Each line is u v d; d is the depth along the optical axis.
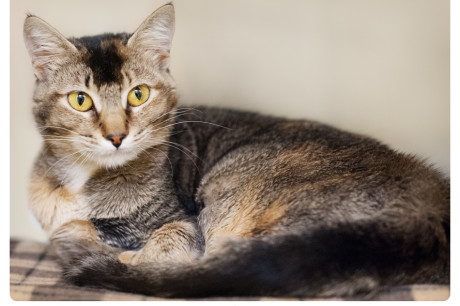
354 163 0.61
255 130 0.68
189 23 0.78
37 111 0.61
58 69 0.60
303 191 0.59
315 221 0.56
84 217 0.62
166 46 0.63
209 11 0.78
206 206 0.63
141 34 0.62
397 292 0.54
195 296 0.54
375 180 0.58
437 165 0.65
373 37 0.77
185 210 0.64
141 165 0.63
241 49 0.79
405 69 0.77
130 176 0.62
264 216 0.59
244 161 0.64
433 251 0.54
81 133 0.59
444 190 0.58
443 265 0.55
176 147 0.66
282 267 0.53
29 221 0.71
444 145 0.77
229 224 0.61
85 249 0.61
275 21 0.78
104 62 0.60
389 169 0.60
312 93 0.79
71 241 0.61
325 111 0.79
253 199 0.61
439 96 0.77
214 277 0.54
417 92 0.78
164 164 0.64
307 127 0.68
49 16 0.76
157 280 0.55
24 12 0.74
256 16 0.78
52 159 0.62
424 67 0.77
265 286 0.53
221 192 0.63
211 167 0.66
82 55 0.60
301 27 0.78
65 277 0.59
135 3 0.77
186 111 0.69
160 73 0.62
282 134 0.67
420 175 0.59
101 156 0.60
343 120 0.79
